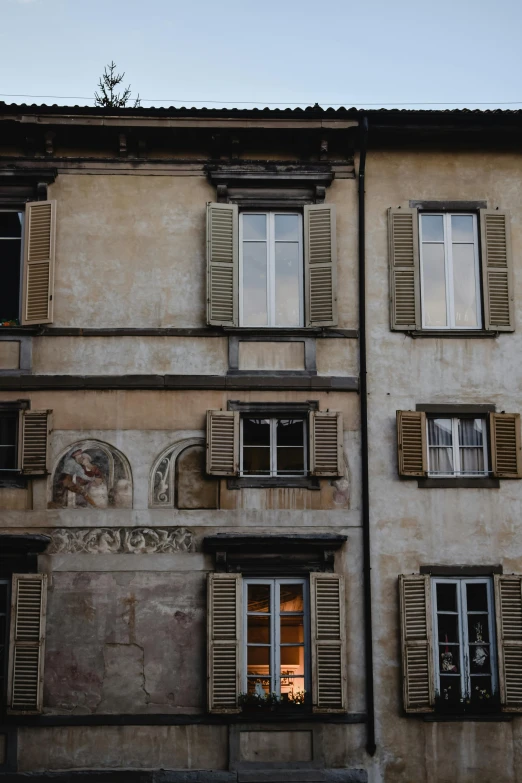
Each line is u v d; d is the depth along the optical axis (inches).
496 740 596.7
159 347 637.3
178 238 655.8
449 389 639.8
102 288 645.3
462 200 668.7
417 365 642.8
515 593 611.2
